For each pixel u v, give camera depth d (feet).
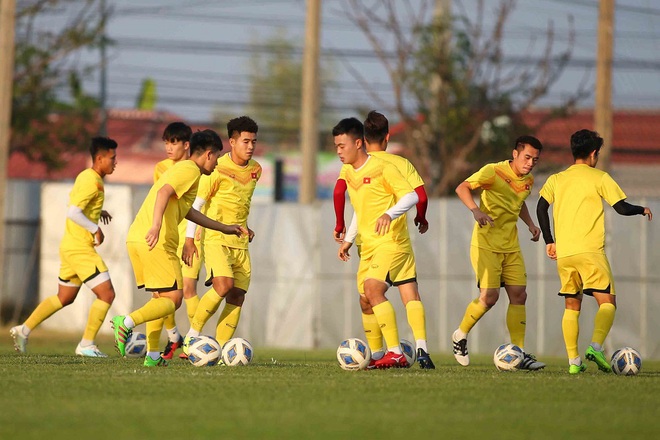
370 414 76.59
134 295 262.67
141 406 79.41
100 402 81.46
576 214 118.62
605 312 117.29
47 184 286.46
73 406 79.00
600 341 117.39
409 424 72.18
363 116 371.15
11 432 67.05
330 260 247.29
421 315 119.34
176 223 119.55
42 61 375.66
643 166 481.46
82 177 138.21
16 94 375.66
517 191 128.26
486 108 364.58
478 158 359.46
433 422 73.31
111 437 65.46
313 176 265.75
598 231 118.21
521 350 123.85
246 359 122.01
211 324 248.93
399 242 117.70
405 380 101.35
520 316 130.31
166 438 65.31
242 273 132.87
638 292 236.84
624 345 236.02
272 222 250.78
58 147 418.72
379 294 116.57
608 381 104.37
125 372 107.04
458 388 94.63
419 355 118.93
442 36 359.87
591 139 121.29
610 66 270.67
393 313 116.57
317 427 70.18
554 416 77.25
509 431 70.03
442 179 358.02
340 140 116.67
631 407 82.94
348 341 115.85
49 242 285.64
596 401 86.53
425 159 360.89
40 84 380.99
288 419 73.61
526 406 82.64
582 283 120.47
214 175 130.62
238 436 66.39
